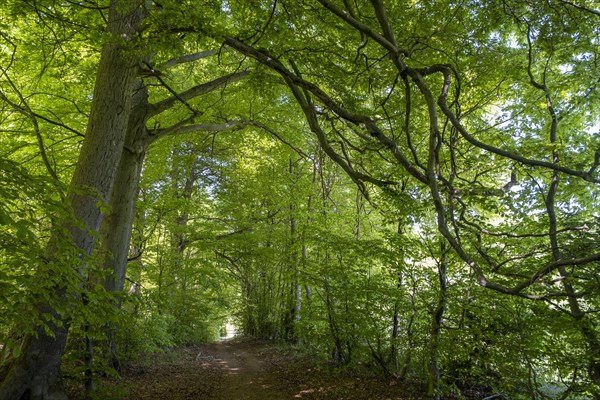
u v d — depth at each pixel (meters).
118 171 9.17
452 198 5.28
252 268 19.34
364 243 9.02
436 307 7.90
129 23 7.38
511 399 7.76
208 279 17.45
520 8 7.64
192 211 15.62
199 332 20.03
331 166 15.68
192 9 6.03
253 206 17.89
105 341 8.59
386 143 5.69
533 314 7.52
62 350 5.75
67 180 11.73
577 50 8.70
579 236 6.82
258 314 19.89
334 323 9.59
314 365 10.70
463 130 4.55
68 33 8.53
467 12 8.02
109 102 6.87
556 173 7.55
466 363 8.07
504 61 8.83
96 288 4.64
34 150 10.46
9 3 7.39
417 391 7.92
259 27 7.11
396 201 6.94
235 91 11.41
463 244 7.70
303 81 6.49
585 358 6.39
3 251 4.00
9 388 5.14
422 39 7.22
